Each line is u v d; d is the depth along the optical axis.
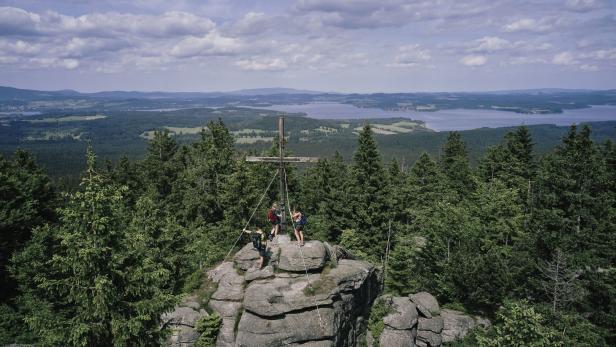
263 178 43.47
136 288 15.73
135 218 28.19
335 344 17.81
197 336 18.81
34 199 35.75
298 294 18.02
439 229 32.06
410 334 23.17
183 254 31.02
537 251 26.53
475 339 25.00
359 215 41.94
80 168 144.88
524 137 48.06
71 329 14.60
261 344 16.91
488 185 45.56
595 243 25.52
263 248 19.58
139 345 15.91
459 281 27.91
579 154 27.47
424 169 55.41
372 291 23.36
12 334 26.75
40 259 17.22
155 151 53.56
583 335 21.23
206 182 41.81
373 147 43.00
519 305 21.84
